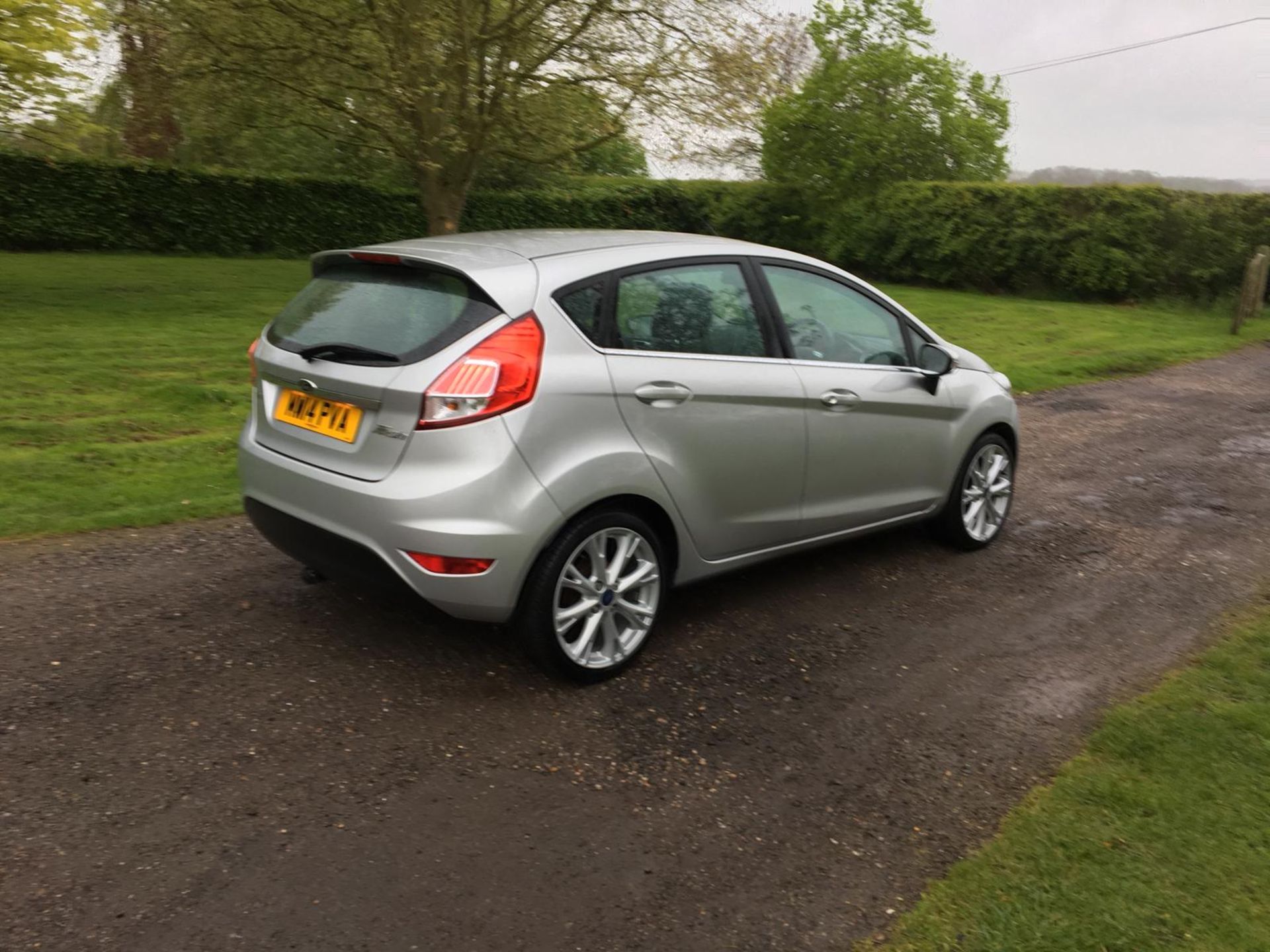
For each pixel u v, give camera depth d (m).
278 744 3.18
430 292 3.48
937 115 28.09
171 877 2.53
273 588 4.43
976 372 5.32
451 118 15.82
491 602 3.32
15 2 11.91
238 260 24.03
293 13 14.61
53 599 4.20
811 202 30.31
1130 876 2.61
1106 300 23.75
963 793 3.07
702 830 2.84
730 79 15.43
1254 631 4.27
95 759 3.04
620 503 3.63
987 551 5.41
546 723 3.39
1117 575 5.08
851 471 4.49
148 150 24.16
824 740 3.36
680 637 4.13
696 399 3.76
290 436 3.68
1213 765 3.15
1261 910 2.48
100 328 12.54
